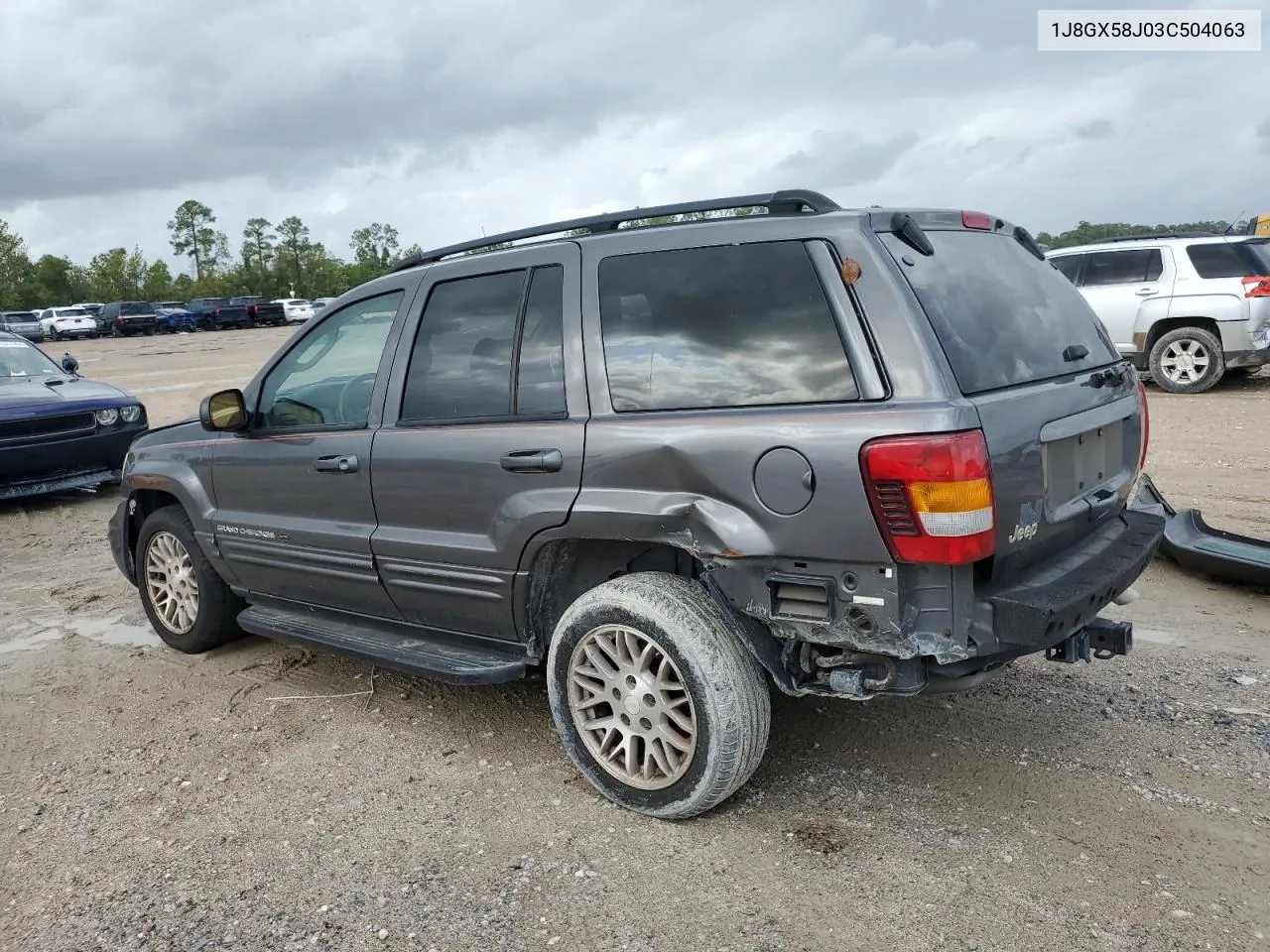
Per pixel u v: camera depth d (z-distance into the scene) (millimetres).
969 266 3223
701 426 2996
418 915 2822
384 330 3996
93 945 2779
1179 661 4352
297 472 4203
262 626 4543
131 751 4000
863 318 2836
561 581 3572
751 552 2887
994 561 2764
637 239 3312
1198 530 5684
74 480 8906
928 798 3291
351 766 3760
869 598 2762
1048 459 3004
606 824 3244
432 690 4445
